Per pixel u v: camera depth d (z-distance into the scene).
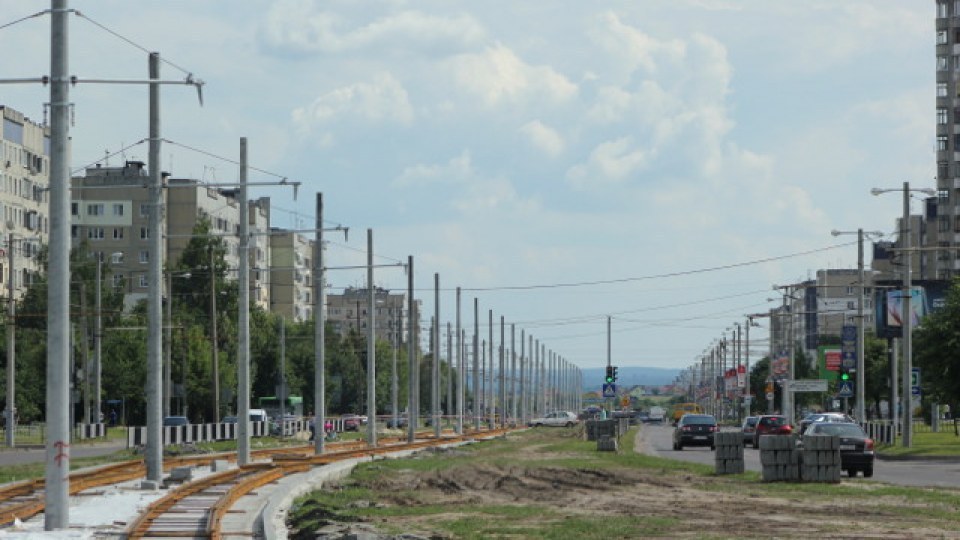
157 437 53.47
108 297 177.62
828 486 53.97
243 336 71.38
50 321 34.53
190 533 34.06
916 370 105.25
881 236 111.56
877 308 115.25
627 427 169.88
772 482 57.09
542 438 133.38
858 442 62.94
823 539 33.22
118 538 33.19
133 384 161.50
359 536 32.28
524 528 36.47
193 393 169.38
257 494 49.12
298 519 39.78
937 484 56.53
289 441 118.31
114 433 142.88
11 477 60.56
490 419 192.38
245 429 70.94
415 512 42.53
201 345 168.88
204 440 110.56
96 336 122.25
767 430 104.75
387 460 78.75
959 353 101.94
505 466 72.62
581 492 52.50
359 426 184.38
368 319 106.56
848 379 110.44
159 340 53.84
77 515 39.84
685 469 68.69
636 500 47.78
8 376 110.56
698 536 34.06
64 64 34.03
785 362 183.62
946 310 103.69
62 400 34.56
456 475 64.62
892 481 59.41
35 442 122.50
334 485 58.22
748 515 40.78
